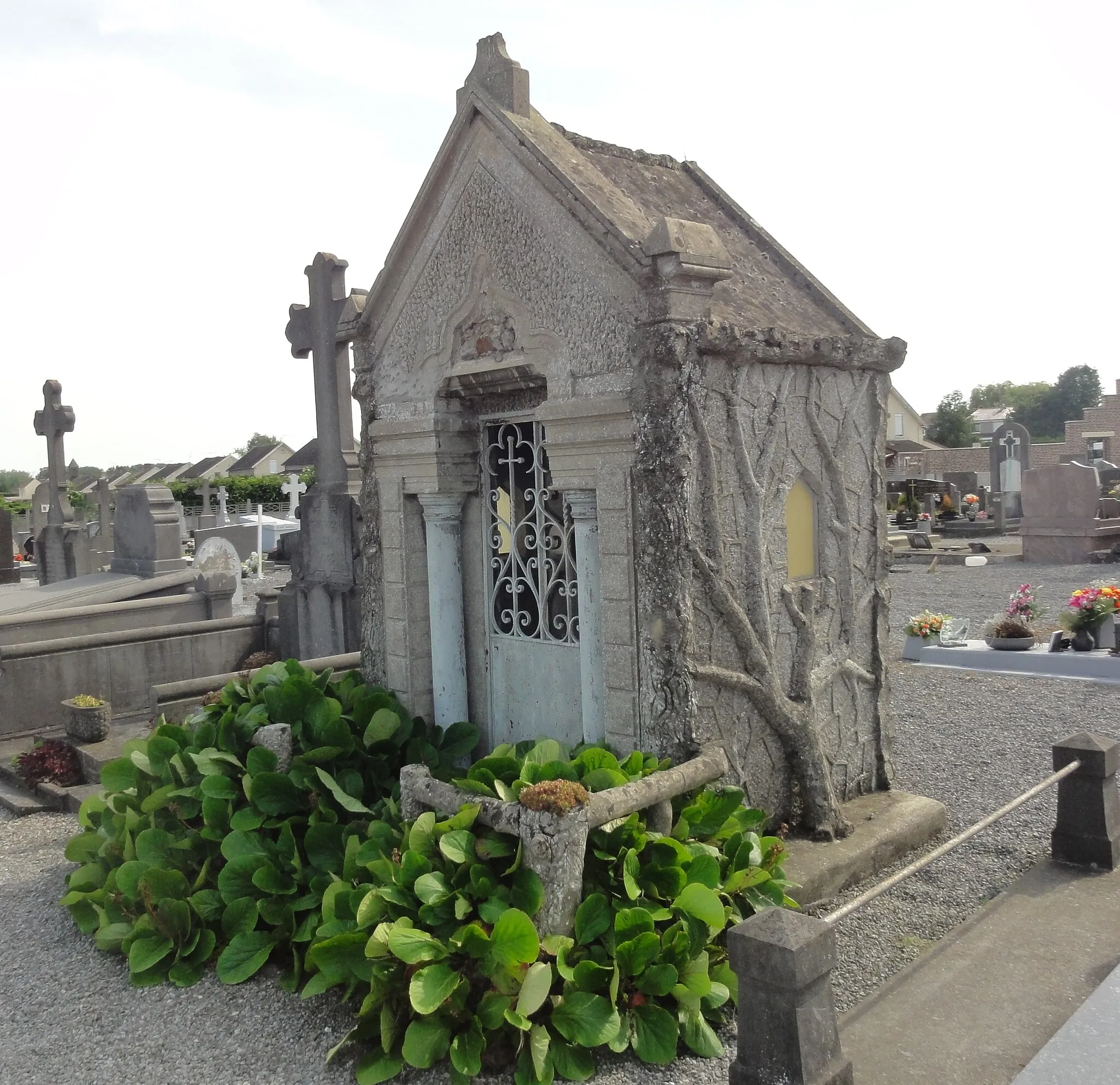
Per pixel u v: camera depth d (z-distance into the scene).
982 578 18.23
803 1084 3.04
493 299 5.50
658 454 4.65
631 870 4.00
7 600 11.70
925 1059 3.60
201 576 11.05
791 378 5.19
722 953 4.08
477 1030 3.61
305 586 9.62
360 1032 3.80
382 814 5.02
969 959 4.30
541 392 5.60
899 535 26.59
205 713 6.20
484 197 5.46
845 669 5.64
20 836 6.88
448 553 6.09
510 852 4.02
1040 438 82.62
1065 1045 3.49
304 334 9.86
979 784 6.80
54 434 15.50
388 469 6.29
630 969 3.74
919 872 5.26
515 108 5.34
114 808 5.55
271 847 4.84
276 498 43.72
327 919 4.22
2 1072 3.95
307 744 5.45
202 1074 3.82
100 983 4.64
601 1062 3.63
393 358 6.23
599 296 4.88
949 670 10.76
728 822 4.50
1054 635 10.73
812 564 5.50
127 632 9.26
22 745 8.48
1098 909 4.72
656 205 5.84
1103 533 19.62
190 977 4.51
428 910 3.87
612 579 4.90
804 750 5.16
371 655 6.55
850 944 4.53
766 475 5.03
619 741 4.92
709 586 4.77
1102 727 8.19
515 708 5.95
